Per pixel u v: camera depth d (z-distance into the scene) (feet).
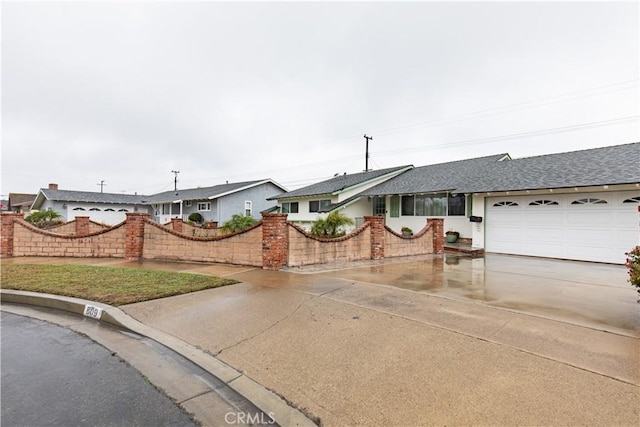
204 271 27.53
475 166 59.41
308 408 8.52
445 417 7.81
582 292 20.39
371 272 27.25
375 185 69.26
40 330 14.89
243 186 95.86
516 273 27.43
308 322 14.75
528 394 8.66
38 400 9.01
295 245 29.55
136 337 13.93
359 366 10.56
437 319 14.96
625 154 39.65
